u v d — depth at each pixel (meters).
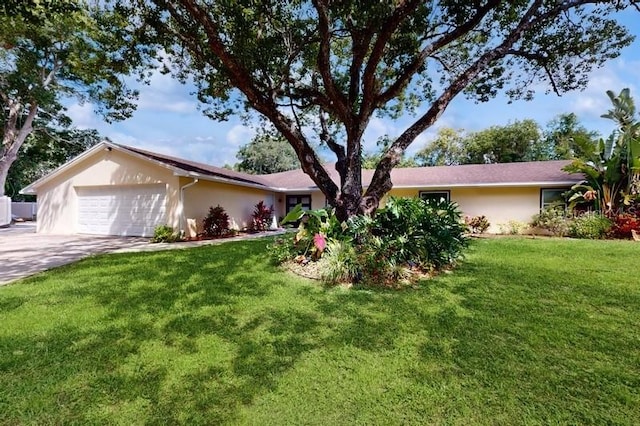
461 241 7.36
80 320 3.94
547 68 8.56
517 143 27.08
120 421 2.26
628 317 4.01
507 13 7.82
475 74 7.40
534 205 13.72
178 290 5.15
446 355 3.13
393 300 4.73
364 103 7.26
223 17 7.13
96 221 13.45
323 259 6.14
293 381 2.72
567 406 2.38
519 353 3.16
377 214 7.04
